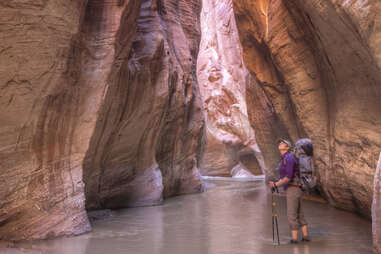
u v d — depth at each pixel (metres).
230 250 4.15
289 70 8.82
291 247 4.27
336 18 5.25
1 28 4.14
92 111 5.70
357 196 6.16
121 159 8.69
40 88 4.76
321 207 7.80
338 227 5.52
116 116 7.68
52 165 5.17
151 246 4.39
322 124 7.84
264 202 9.19
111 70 5.89
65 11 4.68
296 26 8.00
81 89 5.61
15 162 4.69
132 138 8.87
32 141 4.87
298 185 4.61
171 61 10.50
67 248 4.27
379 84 5.05
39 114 4.86
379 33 4.15
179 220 6.49
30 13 4.30
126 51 7.05
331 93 7.34
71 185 5.40
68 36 4.85
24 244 4.45
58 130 5.27
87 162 7.00
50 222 4.95
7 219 4.62
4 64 4.32
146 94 8.83
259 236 4.98
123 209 8.23
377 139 5.29
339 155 6.67
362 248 4.16
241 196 11.00
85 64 5.68
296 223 4.52
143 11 9.49
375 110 5.37
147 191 9.11
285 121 10.80
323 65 7.28
